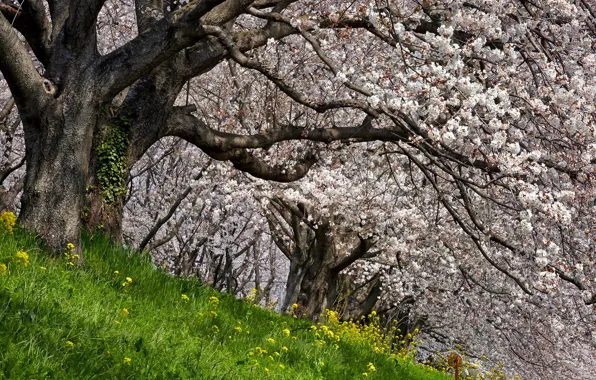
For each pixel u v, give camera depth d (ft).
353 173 72.64
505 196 49.47
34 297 21.40
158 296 31.01
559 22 43.62
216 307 33.47
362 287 102.83
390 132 46.91
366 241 72.33
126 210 119.44
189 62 41.34
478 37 37.68
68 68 33.24
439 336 110.93
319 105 38.81
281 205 76.28
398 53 47.62
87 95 33.04
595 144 39.34
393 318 105.91
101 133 40.16
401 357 50.06
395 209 71.46
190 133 43.29
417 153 56.90
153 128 41.34
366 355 40.45
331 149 53.67
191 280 37.78
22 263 24.90
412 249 75.36
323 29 43.37
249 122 69.21
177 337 25.00
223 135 44.91
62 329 19.51
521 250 46.26
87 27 33.32
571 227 44.04
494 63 40.14
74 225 32.63
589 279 43.86
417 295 92.84
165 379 19.80
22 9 38.29
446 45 35.12
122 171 40.37
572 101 38.50
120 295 27.73
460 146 43.96
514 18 41.73
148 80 41.14
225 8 37.93
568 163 43.16
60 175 32.55
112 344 20.66
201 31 33.86
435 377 46.65
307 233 80.94
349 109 68.90
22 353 16.61
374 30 40.83
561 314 74.23
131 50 33.53
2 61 31.63
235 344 27.91
